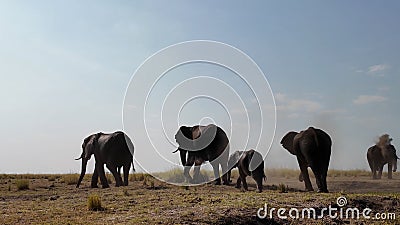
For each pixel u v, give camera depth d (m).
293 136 24.61
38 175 36.06
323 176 21.95
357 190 24.66
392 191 24.30
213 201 17.69
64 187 26.86
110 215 15.98
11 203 19.31
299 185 26.77
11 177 34.19
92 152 26.64
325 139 22.11
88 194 21.64
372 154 34.94
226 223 14.94
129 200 18.73
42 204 18.75
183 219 14.82
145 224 14.27
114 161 25.80
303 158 22.73
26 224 14.88
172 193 20.55
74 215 16.16
